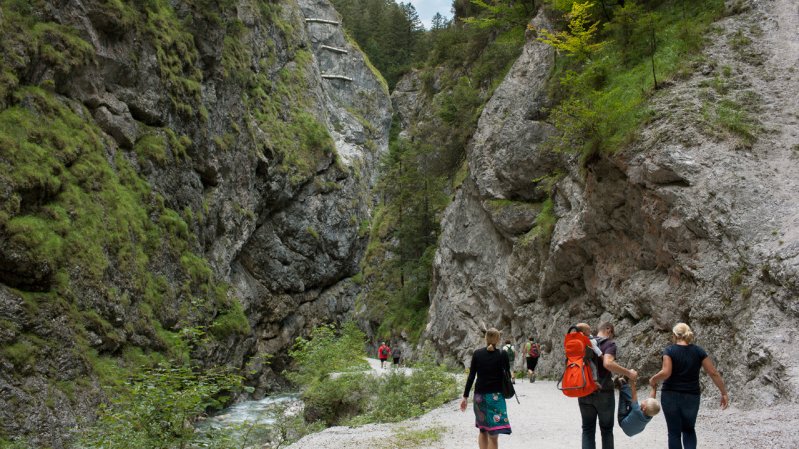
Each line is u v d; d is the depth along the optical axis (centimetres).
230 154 3769
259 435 1489
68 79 2458
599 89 1945
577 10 1970
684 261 1398
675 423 602
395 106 8212
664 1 2031
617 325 1708
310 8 7544
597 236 1884
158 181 2939
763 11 1750
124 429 886
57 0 2458
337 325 5400
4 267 1798
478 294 3034
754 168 1355
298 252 4947
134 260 2464
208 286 3166
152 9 3089
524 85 2858
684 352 617
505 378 709
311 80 6031
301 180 4928
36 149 2095
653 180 1491
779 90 1534
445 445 934
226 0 3734
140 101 2886
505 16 3166
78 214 2192
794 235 1158
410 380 1673
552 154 2469
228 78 3869
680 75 1659
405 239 4594
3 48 2098
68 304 1967
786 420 852
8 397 1620
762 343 1070
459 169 3894
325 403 1797
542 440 935
